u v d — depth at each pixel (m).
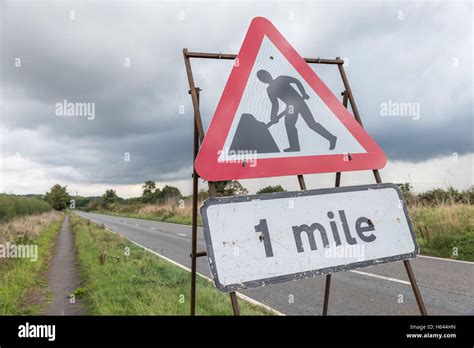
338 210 2.86
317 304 5.88
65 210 86.06
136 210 59.16
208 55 2.95
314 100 3.10
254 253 2.45
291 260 2.54
